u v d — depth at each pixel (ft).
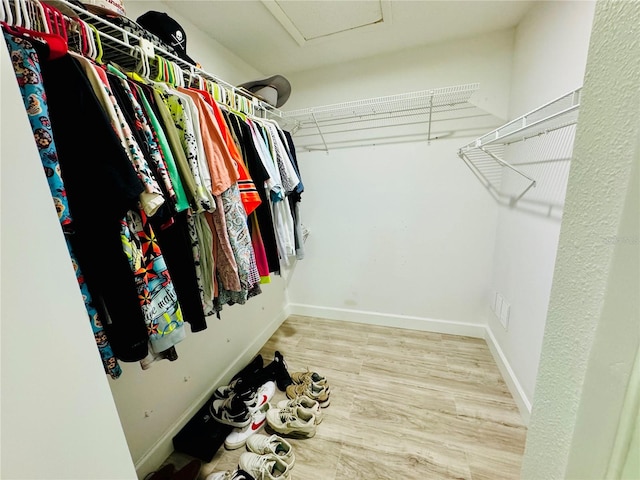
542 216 3.99
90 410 1.51
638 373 0.92
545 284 3.85
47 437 1.32
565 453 1.27
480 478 3.46
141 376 3.59
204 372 4.81
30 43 1.68
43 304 1.32
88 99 1.87
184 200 2.56
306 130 6.94
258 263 4.02
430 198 6.38
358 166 6.76
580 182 1.17
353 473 3.58
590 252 1.12
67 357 1.42
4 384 1.18
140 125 2.26
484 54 5.42
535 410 1.54
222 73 5.47
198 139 2.80
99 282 1.94
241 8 4.37
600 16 1.04
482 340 6.54
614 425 1.02
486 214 6.05
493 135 4.47
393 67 5.98
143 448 3.63
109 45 2.66
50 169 1.70
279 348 6.52
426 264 6.76
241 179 3.31
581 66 3.16
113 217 1.90
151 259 2.20
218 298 3.23
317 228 7.47
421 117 6.05
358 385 5.17
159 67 2.94
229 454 3.92
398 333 7.03
